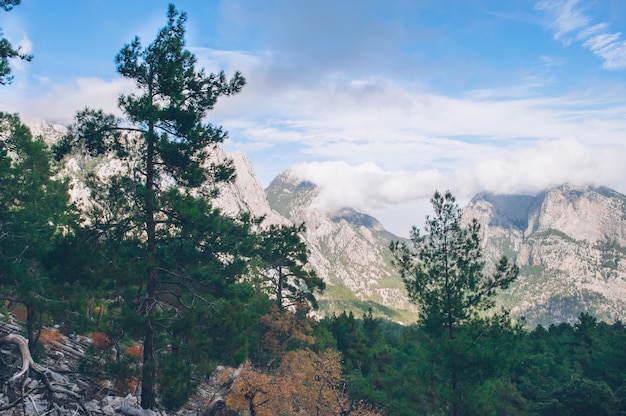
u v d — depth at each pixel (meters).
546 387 48.00
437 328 22.47
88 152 17.97
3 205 19.53
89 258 15.56
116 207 17.73
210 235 18.56
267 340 34.97
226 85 19.12
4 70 14.02
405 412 22.12
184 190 18.69
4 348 18.47
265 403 24.42
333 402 26.17
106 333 17.52
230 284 20.62
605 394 33.81
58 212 21.12
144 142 17.98
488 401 21.00
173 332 17.08
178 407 16.33
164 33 18.28
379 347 49.88
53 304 18.58
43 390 15.66
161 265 19.08
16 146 20.73
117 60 17.91
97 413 16.05
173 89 18.34
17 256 18.30
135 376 17.06
